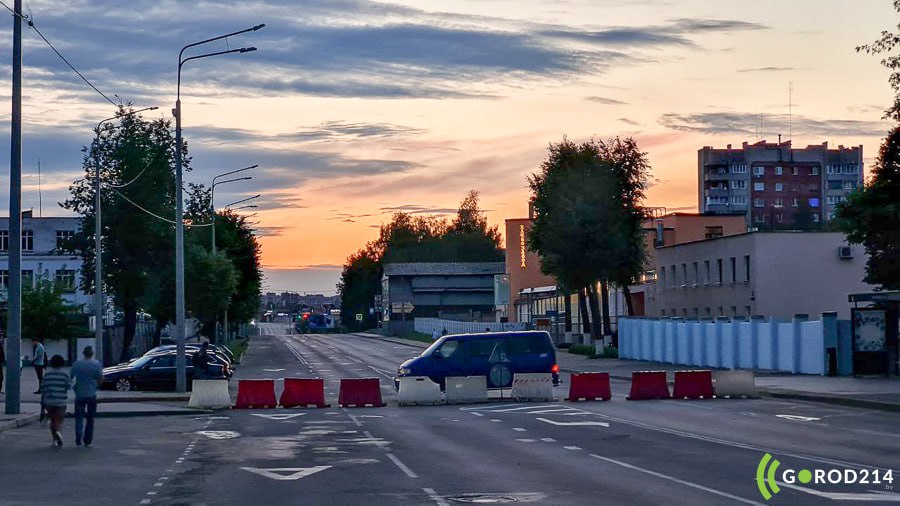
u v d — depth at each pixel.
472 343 38.72
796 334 47.12
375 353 88.44
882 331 42.16
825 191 170.38
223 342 89.56
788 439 22.41
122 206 66.62
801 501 14.02
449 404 35.81
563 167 73.75
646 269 92.00
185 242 69.62
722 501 14.07
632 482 16.05
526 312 118.50
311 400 35.12
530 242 75.56
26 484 16.94
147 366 43.44
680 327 59.44
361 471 17.97
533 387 36.38
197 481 17.05
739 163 170.00
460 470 17.89
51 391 22.86
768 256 67.94
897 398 31.58
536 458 19.50
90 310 82.06
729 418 27.98
